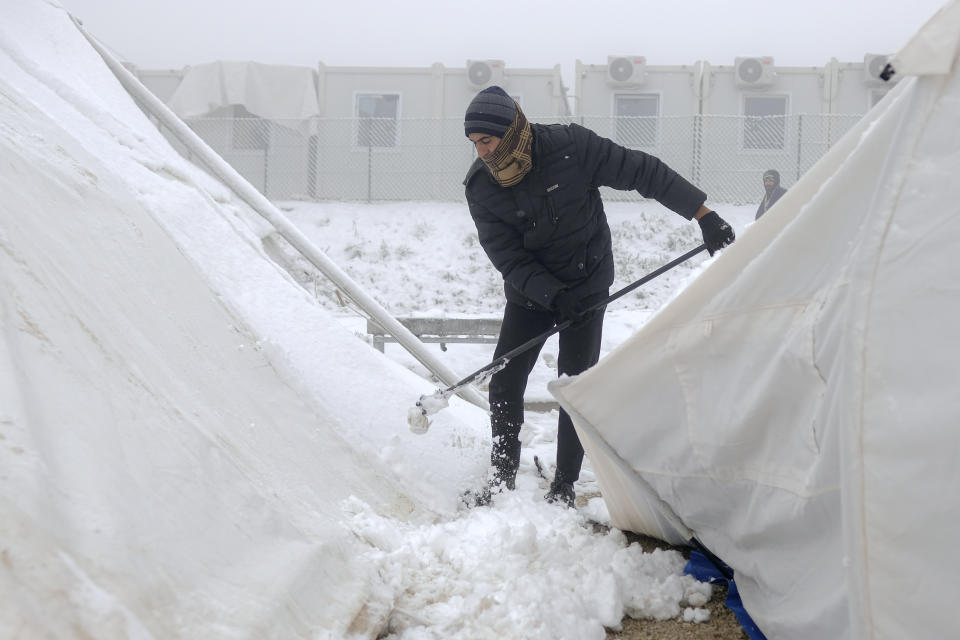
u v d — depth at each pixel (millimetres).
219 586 1735
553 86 17469
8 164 2551
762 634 2369
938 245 1558
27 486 1396
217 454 2191
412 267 15430
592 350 3668
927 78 1599
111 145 4051
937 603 1516
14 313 1821
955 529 1495
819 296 2004
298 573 2006
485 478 3654
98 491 1584
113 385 1992
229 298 3381
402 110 17984
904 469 1549
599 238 3645
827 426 1861
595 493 4008
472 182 3568
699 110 17469
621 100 17688
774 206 2184
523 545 2820
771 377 2104
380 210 17438
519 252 3576
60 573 1324
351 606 2123
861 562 1589
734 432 2262
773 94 17328
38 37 4906
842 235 1952
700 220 3477
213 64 17469
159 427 2035
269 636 1720
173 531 1745
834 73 17000
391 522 2920
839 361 1816
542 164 3410
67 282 2242
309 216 17047
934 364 1533
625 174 3453
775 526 2166
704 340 2336
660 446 2584
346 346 3902
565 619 2357
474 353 7621
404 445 3551
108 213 2984
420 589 2496
